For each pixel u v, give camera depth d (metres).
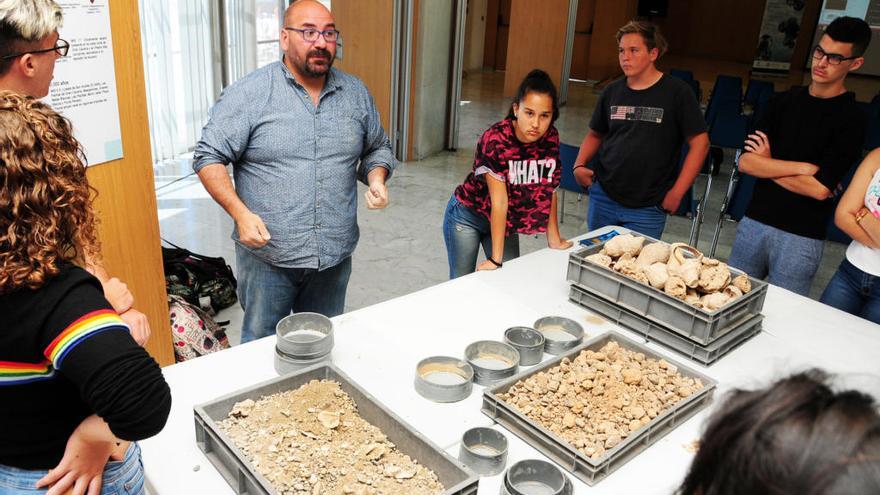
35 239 0.86
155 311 2.41
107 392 0.88
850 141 2.39
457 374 1.58
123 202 2.16
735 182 3.88
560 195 5.39
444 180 5.73
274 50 6.34
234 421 1.32
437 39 6.02
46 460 1.00
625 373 1.54
